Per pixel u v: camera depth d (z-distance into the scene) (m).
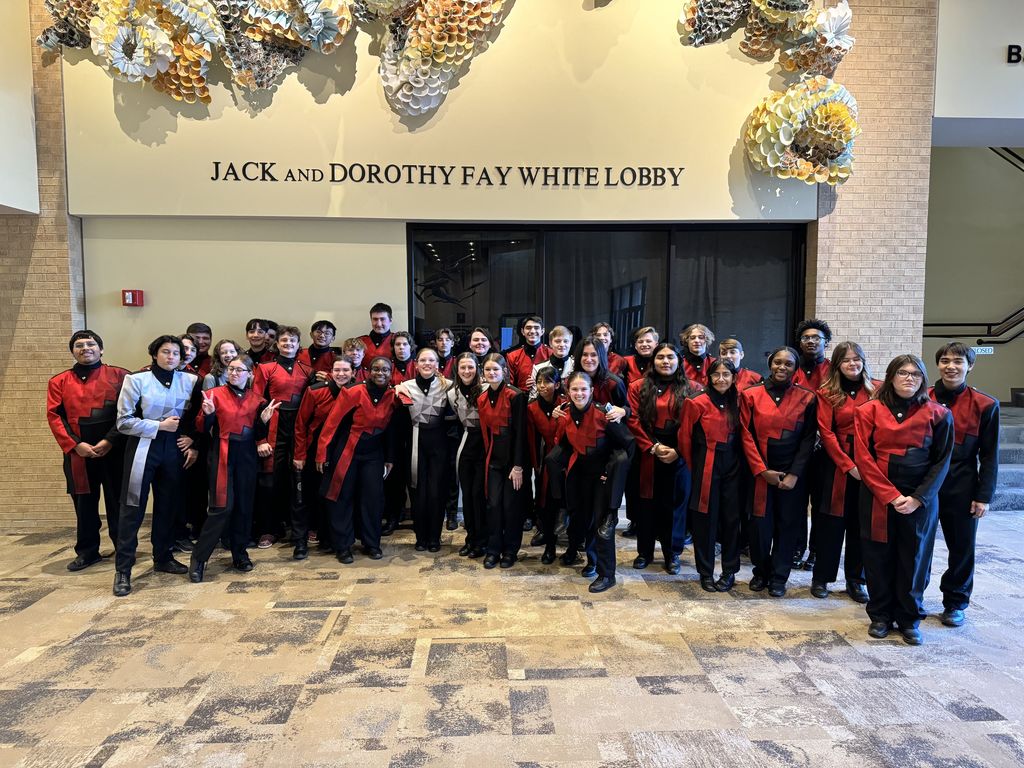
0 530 5.36
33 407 5.39
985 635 3.40
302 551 4.57
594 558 4.19
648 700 2.76
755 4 5.25
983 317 8.95
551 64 5.43
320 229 5.60
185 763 2.35
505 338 5.89
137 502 3.97
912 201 5.70
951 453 3.34
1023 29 5.67
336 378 4.33
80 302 5.47
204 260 5.54
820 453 3.88
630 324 5.96
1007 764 2.34
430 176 5.46
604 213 5.56
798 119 5.21
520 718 2.62
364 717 2.63
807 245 5.87
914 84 5.63
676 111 5.50
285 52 5.25
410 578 4.18
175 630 3.44
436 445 4.60
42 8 5.17
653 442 4.23
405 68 5.22
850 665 3.07
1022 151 8.79
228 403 4.15
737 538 3.98
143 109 5.27
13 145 4.99
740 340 6.00
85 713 2.67
